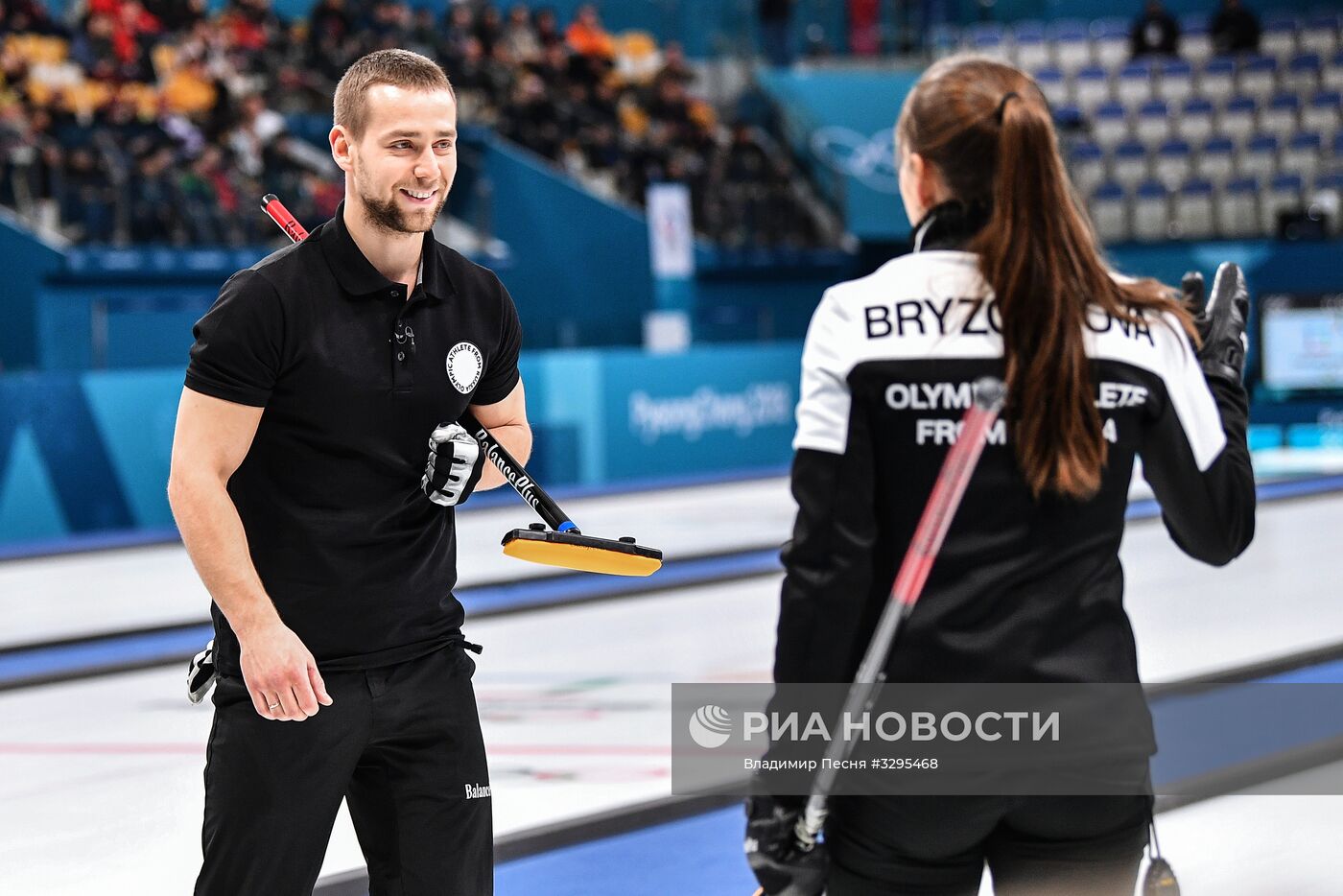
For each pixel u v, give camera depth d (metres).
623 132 35.50
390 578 4.98
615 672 12.76
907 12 39.78
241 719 4.86
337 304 4.86
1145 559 17.95
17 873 8.00
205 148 27.81
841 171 36.09
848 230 36.09
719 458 29.55
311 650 4.92
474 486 5.07
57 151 25.95
